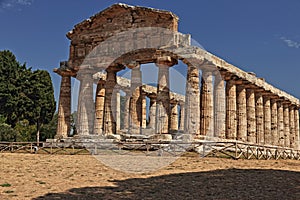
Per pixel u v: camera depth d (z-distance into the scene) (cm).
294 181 2105
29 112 7812
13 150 4341
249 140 5616
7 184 1895
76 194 1711
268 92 6009
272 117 6481
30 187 1855
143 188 1878
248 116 5669
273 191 1822
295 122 7406
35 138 8575
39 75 8044
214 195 1733
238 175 2297
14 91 7731
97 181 2061
